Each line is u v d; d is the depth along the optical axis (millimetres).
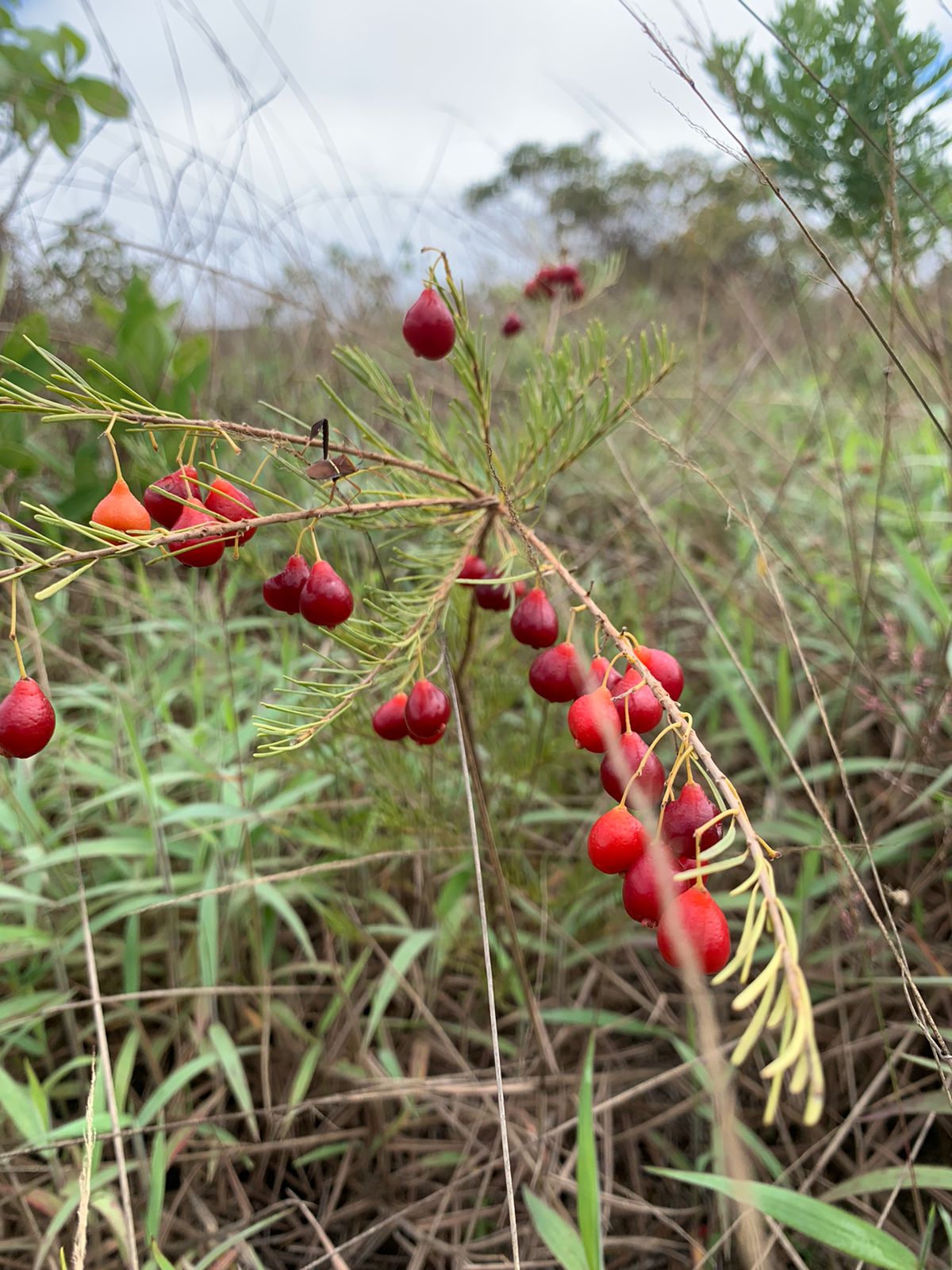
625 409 239
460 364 222
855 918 276
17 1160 280
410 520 228
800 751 424
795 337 776
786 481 437
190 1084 318
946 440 261
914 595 433
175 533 159
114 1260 267
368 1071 305
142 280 450
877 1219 263
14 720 154
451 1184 283
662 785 150
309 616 185
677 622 507
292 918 316
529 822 380
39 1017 278
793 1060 97
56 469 479
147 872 361
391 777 319
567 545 533
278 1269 276
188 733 406
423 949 368
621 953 368
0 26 508
